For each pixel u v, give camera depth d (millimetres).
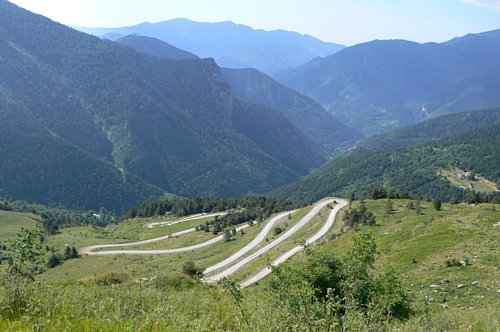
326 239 73750
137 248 120250
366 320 8531
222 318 9320
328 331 7230
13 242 9398
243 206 165625
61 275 95562
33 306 8156
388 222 65125
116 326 7566
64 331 6871
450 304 28094
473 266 34688
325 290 12578
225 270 79000
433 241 44844
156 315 8477
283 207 138375
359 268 12250
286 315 7871
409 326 10133
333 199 131500
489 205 58375
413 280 34781
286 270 13734
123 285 19703
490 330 10945
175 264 92125
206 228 130750
